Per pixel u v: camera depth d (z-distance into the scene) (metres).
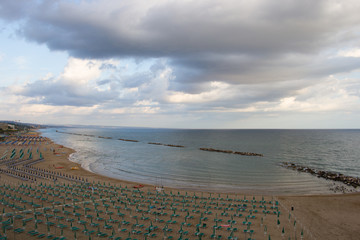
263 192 59.00
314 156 125.38
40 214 39.50
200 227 36.94
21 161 93.31
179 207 45.88
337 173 83.00
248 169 88.75
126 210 43.28
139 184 64.12
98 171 82.88
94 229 34.94
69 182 62.53
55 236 32.03
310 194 57.44
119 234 33.75
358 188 63.41
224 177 75.50
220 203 48.69
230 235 33.88
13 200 46.19
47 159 102.25
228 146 183.00
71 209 42.72
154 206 45.19
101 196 50.81
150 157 118.69
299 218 41.38
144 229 35.41
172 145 182.00
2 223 34.91
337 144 196.12
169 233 34.56
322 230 36.94
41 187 55.03
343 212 44.44
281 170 87.31
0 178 64.00
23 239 31.22
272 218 41.31
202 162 104.06
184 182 68.88
